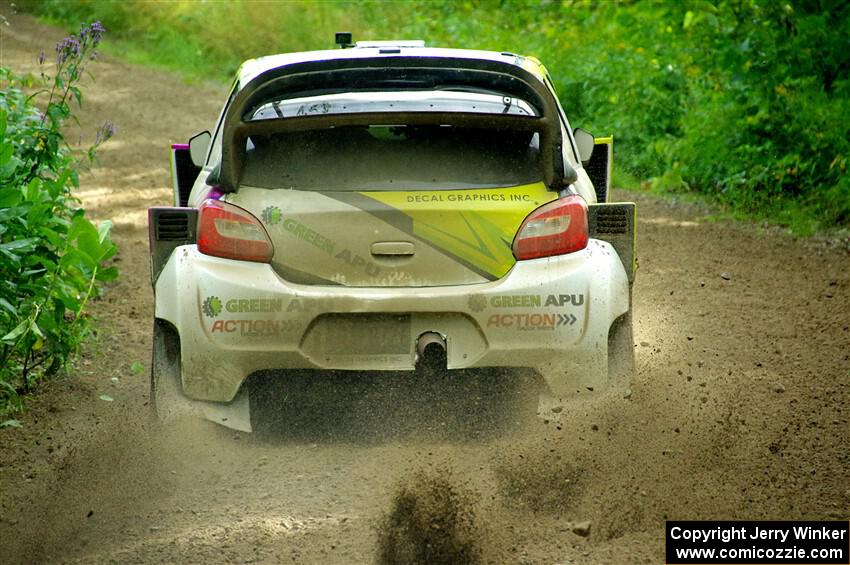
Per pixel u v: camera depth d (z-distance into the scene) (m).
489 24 80.31
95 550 14.69
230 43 91.12
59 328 21.84
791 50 45.50
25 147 23.88
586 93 57.78
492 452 17.59
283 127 17.27
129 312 28.22
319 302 17.22
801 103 44.91
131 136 60.53
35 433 19.56
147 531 15.24
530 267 17.48
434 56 18.78
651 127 53.22
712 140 46.84
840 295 29.11
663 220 41.34
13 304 20.97
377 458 17.62
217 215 17.66
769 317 26.94
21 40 97.69
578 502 15.81
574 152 20.66
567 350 17.42
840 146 42.44
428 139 17.81
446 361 17.39
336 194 17.50
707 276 31.72
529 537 14.77
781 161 43.22
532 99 18.78
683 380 21.48
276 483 16.81
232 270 17.52
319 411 19.23
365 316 17.38
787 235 37.78
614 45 63.03
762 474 16.92
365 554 14.35
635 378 19.66
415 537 14.82
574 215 17.64
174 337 18.14
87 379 22.80
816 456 17.72
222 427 18.64
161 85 81.38
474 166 17.77
